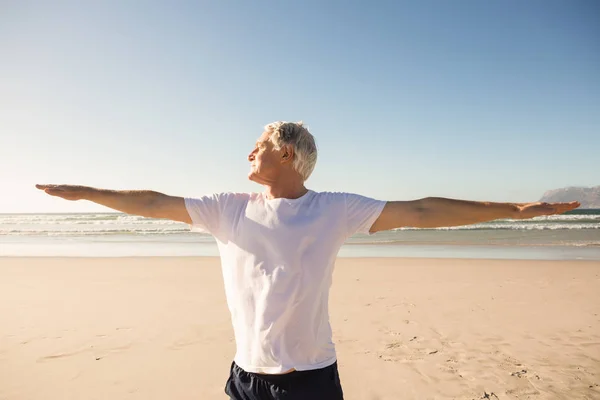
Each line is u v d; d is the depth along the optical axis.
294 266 1.54
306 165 1.66
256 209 1.61
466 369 4.27
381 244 18.38
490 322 5.88
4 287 8.44
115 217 50.38
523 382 3.97
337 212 1.59
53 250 16.42
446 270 10.38
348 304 6.91
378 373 4.18
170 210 1.61
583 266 10.75
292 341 1.54
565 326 5.69
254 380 1.57
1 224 37.09
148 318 6.09
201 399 3.65
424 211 1.57
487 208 1.55
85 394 3.74
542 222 29.75
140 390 3.82
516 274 9.72
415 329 5.57
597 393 3.75
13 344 5.00
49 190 1.50
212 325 5.74
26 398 3.67
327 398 1.57
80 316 6.21
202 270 10.62
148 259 12.81
